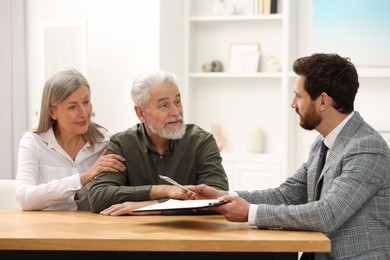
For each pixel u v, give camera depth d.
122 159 3.31
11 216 3.04
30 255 2.53
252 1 6.32
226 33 6.41
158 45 5.96
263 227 2.63
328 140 2.78
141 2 6.04
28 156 3.47
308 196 2.89
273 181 5.98
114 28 6.17
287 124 5.95
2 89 6.54
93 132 3.56
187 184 3.35
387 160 2.64
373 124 5.75
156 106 3.22
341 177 2.61
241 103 6.39
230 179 6.11
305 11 6.18
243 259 2.49
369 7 5.80
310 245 2.37
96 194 3.16
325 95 2.72
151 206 2.82
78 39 6.12
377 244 2.62
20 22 6.51
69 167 3.52
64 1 6.36
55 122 3.54
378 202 2.64
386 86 5.95
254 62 6.24
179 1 6.30
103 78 6.23
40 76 6.51
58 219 2.93
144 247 2.40
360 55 5.83
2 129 6.55
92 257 2.52
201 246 2.39
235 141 6.41
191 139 3.37
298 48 6.21
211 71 6.35
